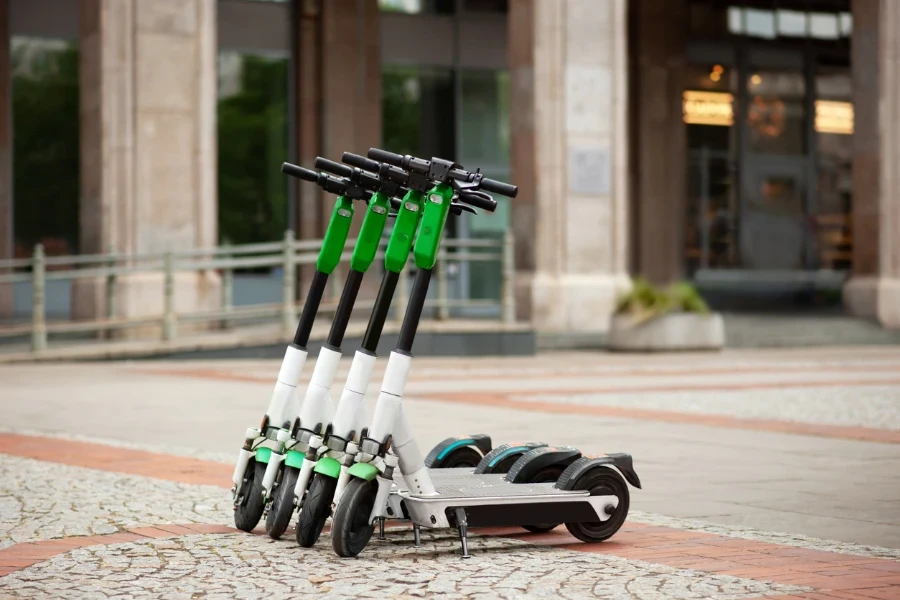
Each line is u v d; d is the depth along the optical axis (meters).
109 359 18.34
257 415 11.48
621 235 23.81
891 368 18.80
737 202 33.69
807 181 34.56
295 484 5.73
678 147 32.47
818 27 34.66
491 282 29.86
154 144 20.58
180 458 8.70
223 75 27.44
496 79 30.25
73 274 18.64
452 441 6.61
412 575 5.06
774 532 6.27
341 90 28.14
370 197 5.79
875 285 26.83
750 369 18.47
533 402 12.97
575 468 5.86
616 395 13.91
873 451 9.40
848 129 35.19
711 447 9.56
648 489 7.62
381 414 5.42
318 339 19.30
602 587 4.86
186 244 20.77
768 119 34.16
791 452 9.33
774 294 33.81
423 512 5.47
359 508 5.43
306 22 27.98
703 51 33.34
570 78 23.45
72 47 25.91
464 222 29.86
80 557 5.38
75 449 9.12
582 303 23.25
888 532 6.28
